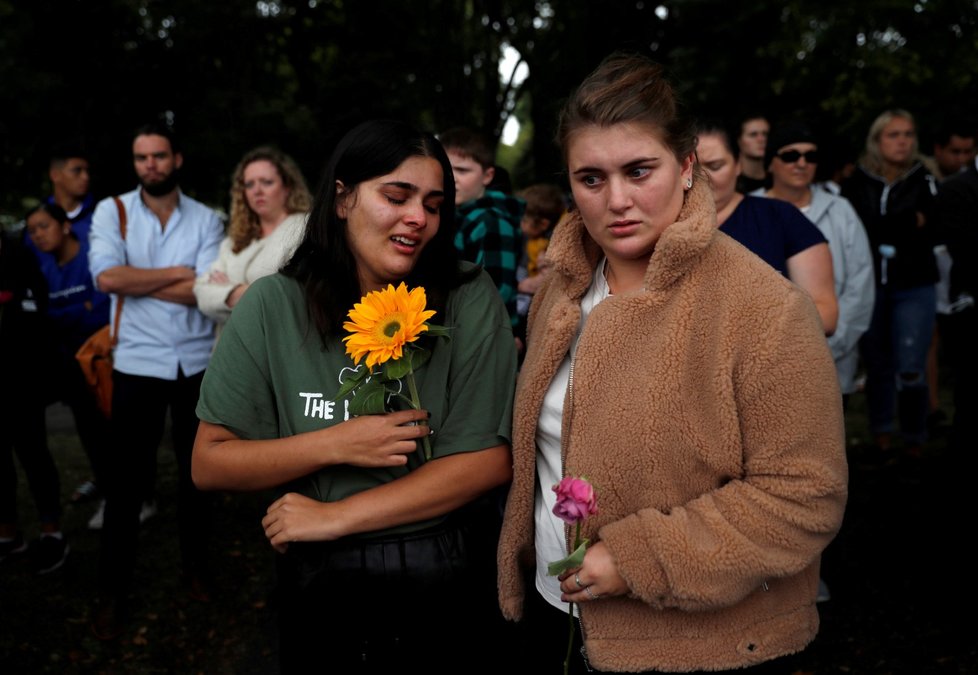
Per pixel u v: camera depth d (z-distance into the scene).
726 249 1.45
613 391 1.47
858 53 7.32
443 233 1.78
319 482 1.73
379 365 1.64
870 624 3.27
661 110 1.43
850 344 3.73
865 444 5.64
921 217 4.93
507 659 1.88
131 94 7.69
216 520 4.82
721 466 1.41
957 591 3.39
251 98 7.62
